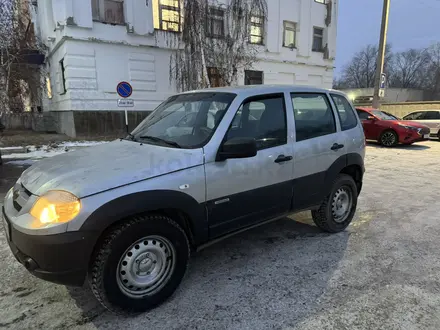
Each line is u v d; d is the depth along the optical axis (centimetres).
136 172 237
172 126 317
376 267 316
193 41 1298
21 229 215
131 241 233
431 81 5319
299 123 344
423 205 521
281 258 335
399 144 1308
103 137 1365
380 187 641
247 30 1427
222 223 286
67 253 210
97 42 1370
